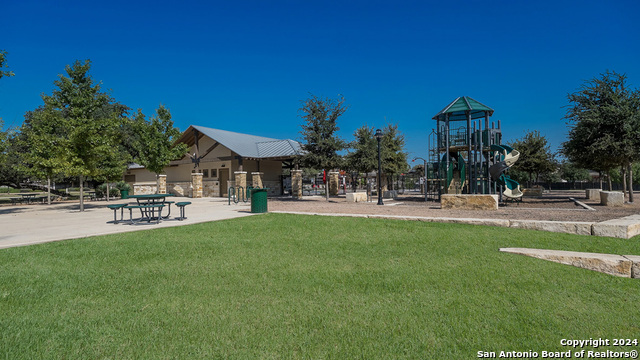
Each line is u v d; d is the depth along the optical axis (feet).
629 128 43.78
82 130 46.80
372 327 10.39
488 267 16.56
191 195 94.79
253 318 11.01
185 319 10.91
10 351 8.92
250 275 15.53
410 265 17.10
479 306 12.01
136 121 77.30
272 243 22.31
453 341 9.61
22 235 25.96
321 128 58.29
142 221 34.88
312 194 100.27
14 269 16.43
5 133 44.96
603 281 14.98
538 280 14.76
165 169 104.32
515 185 54.85
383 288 13.79
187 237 24.40
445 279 14.82
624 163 47.44
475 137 55.26
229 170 86.48
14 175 82.74
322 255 19.22
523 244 21.40
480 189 57.31
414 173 114.42
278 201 65.10
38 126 53.72
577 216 31.24
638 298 13.07
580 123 47.93
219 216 38.09
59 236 24.98
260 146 92.73
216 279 14.96
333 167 59.26
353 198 61.52
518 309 11.80
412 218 30.78
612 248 20.29
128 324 10.54
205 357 8.68
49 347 9.16
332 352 8.95
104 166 72.23
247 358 8.64
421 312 11.48
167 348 9.14
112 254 19.40
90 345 9.29
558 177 142.82
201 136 92.89
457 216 32.09
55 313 11.41
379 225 28.37
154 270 16.31
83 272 15.96
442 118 62.08
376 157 68.44
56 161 46.14
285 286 14.02
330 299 12.64
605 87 47.09
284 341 9.52
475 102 57.16
